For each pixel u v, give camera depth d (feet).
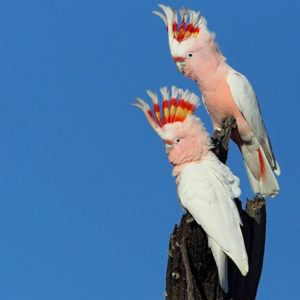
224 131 41.09
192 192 35.06
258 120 47.85
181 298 35.04
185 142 37.11
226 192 35.12
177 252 34.76
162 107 37.76
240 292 36.52
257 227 36.63
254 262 36.65
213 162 36.70
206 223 34.24
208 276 35.01
